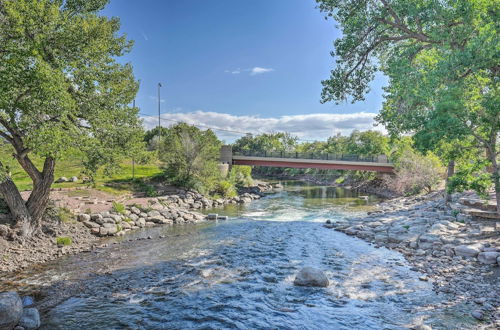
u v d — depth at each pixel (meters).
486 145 14.82
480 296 9.67
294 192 54.50
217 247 16.95
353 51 19.97
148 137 80.94
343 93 21.17
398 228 19.06
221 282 11.71
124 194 32.69
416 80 15.70
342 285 11.24
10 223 15.74
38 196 16.75
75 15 16.94
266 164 55.91
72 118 16.41
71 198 26.95
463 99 13.97
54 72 12.98
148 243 18.00
